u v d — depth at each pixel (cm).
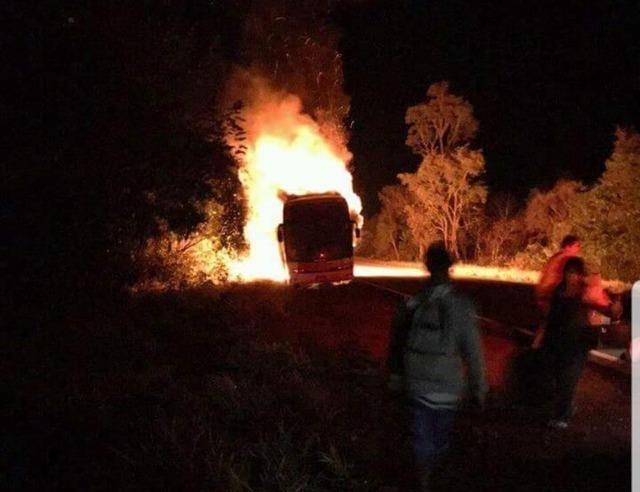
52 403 945
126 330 1386
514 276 3200
